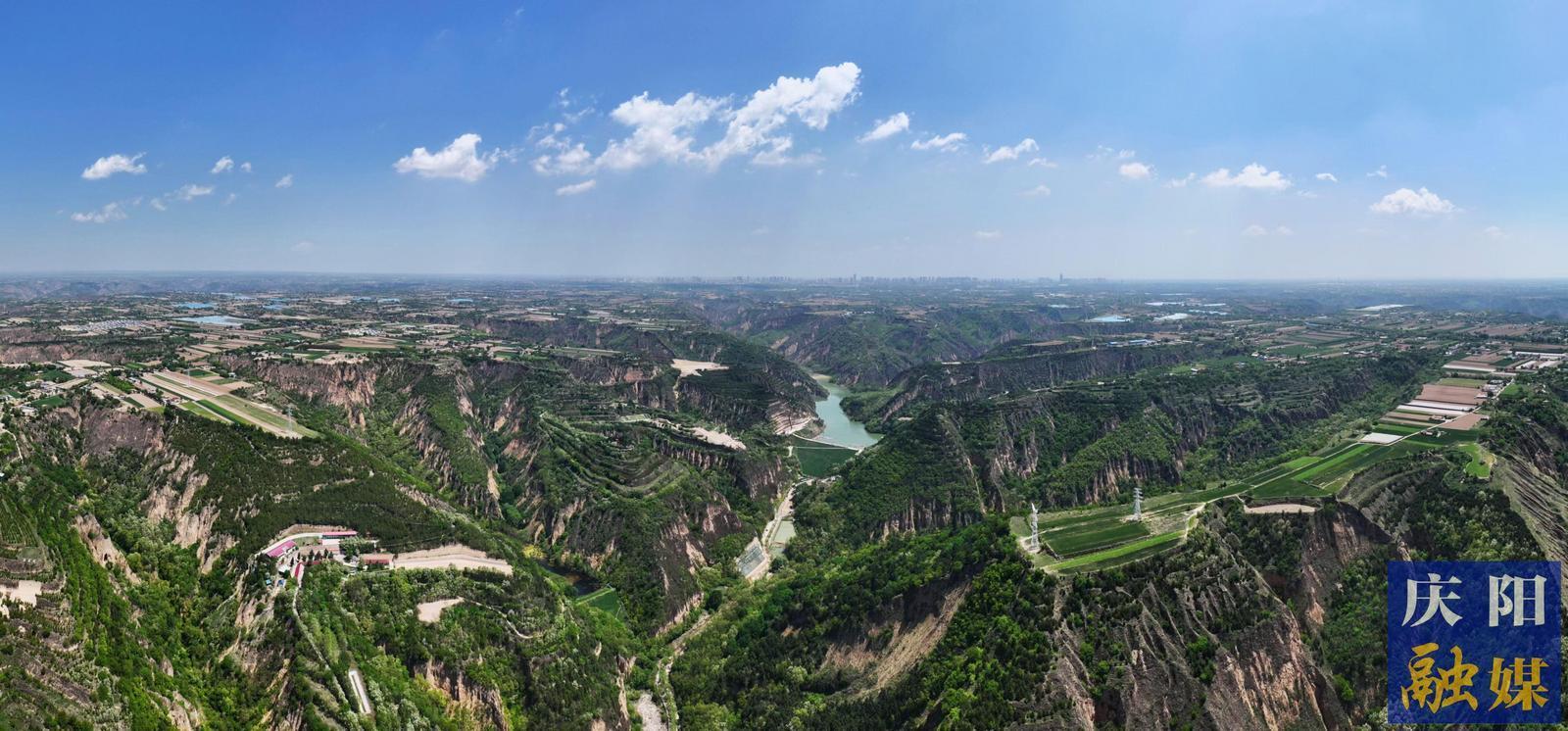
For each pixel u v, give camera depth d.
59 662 94.69
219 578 128.12
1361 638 120.69
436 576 134.38
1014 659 108.94
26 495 125.06
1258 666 110.69
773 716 119.62
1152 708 104.00
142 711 94.94
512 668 119.06
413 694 107.06
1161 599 115.06
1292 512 138.25
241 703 104.56
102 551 124.75
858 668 128.00
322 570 126.06
